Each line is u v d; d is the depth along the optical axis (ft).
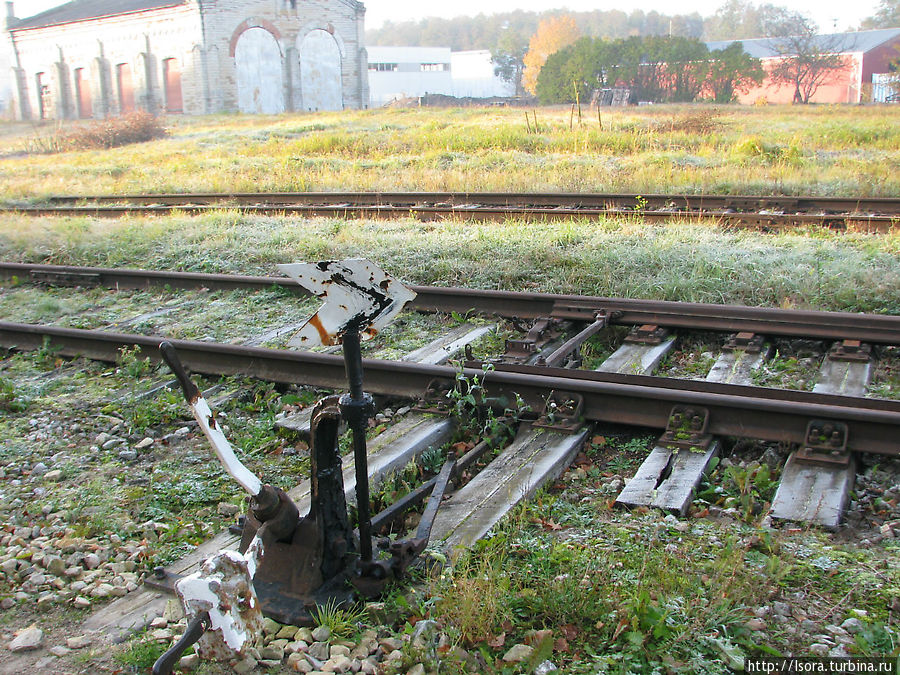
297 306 27.55
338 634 10.80
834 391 17.87
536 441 16.08
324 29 172.76
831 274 24.79
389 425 17.98
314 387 20.24
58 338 24.41
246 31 163.22
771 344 21.15
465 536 12.76
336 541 11.33
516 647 10.23
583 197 42.93
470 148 71.97
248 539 11.80
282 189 56.80
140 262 36.50
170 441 18.08
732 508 13.55
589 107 123.44
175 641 10.84
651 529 12.80
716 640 10.04
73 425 19.01
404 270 29.84
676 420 15.79
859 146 67.26
